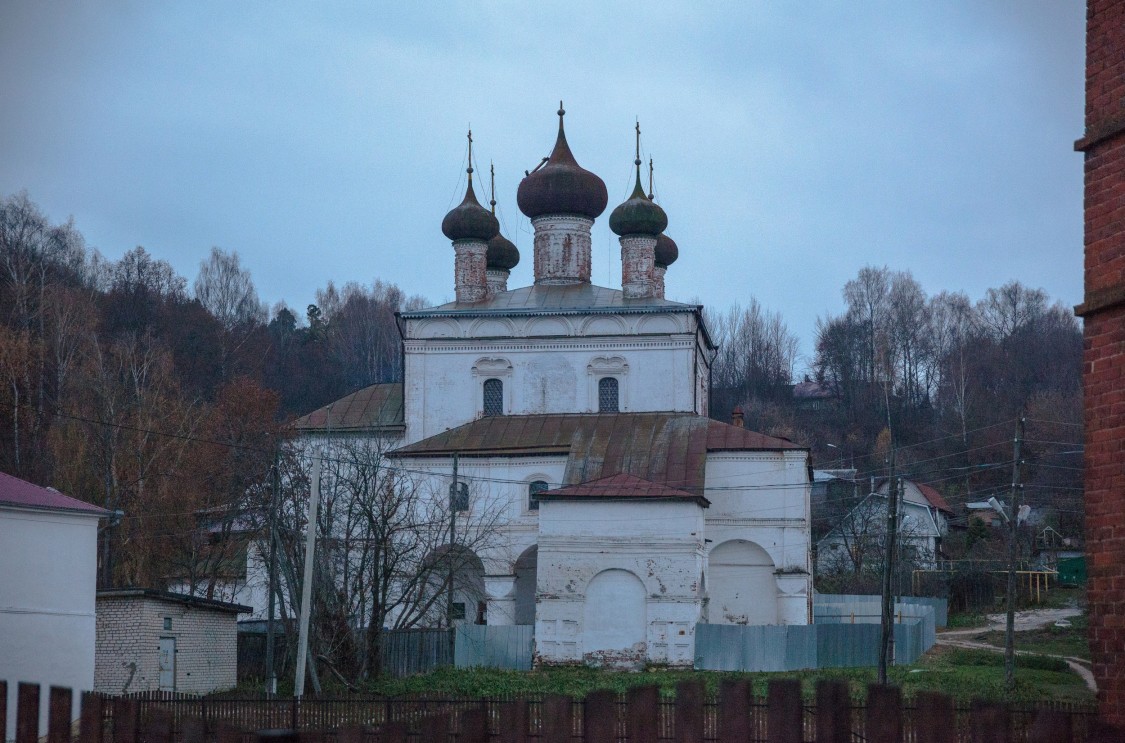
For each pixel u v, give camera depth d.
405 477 63.78
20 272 87.81
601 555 56.78
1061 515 99.94
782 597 62.25
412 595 58.91
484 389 69.44
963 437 113.19
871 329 134.12
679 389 68.06
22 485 40.78
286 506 53.34
